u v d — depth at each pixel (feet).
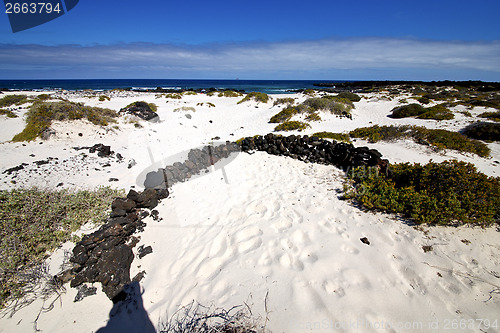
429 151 29.78
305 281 10.66
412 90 128.06
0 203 16.30
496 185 15.10
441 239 12.75
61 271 12.34
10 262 12.28
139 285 11.87
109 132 38.34
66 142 32.40
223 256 12.80
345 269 11.14
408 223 14.30
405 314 9.20
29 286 11.53
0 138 33.06
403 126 38.86
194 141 37.06
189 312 10.15
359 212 15.90
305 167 24.73
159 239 14.75
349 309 9.36
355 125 48.37
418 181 17.63
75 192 19.66
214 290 10.92
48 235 14.40
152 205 17.67
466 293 9.81
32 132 32.24
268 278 11.06
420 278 10.61
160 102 81.41
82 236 14.76
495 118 44.86
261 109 70.23
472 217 13.85
